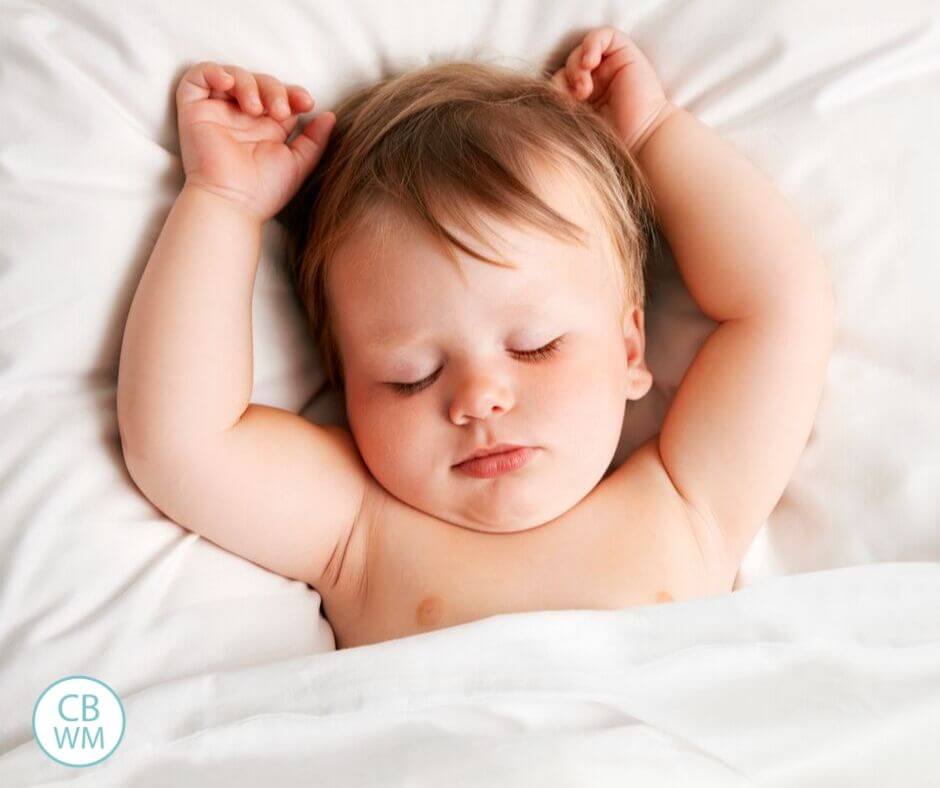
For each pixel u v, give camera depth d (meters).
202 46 1.10
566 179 1.09
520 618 0.94
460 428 1.06
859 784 0.87
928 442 1.12
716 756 0.87
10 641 0.97
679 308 1.21
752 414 1.11
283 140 1.13
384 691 0.90
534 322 1.04
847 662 0.93
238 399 1.06
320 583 1.12
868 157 1.16
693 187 1.15
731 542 1.13
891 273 1.15
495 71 1.17
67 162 1.05
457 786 0.83
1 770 0.87
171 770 0.88
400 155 1.08
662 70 1.20
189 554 1.05
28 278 1.04
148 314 1.03
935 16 1.17
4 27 1.05
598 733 0.86
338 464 1.12
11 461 1.02
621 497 1.12
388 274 1.05
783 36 1.17
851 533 1.13
